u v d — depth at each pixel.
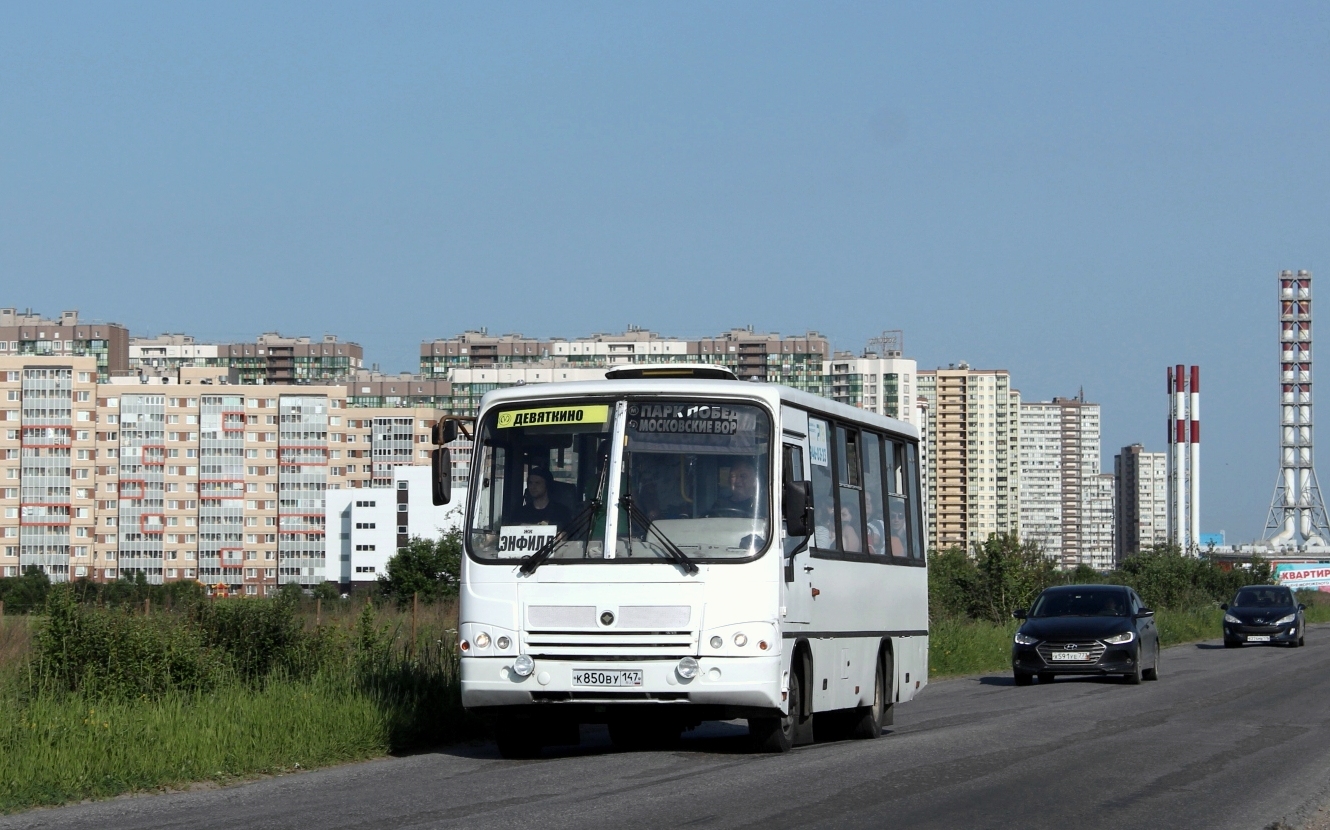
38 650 18.05
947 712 22.55
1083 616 31.30
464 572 14.84
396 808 11.35
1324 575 130.50
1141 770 14.59
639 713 14.46
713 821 10.71
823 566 16.28
